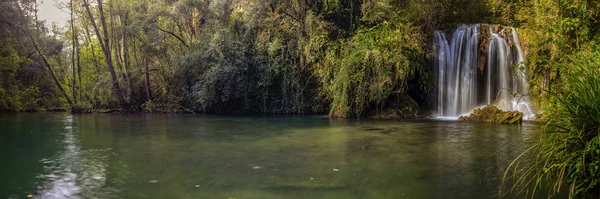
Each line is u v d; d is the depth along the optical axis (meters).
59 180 5.11
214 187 4.73
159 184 4.89
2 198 4.33
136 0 20.23
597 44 11.59
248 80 18.20
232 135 9.71
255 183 4.91
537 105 13.39
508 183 4.80
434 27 16.00
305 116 15.90
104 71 23.09
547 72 13.22
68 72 25.59
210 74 17.69
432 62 15.30
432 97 15.08
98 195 4.42
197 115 17.30
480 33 15.22
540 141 4.54
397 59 13.98
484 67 15.06
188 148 7.66
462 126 11.33
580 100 4.15
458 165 5.89
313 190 4.58
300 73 17.42
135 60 21.12
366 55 14.10
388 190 4.57
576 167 4.07
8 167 5.91
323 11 17.16
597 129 4.05
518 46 14.48
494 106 13.17
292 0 17.41
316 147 7.70
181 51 20.78
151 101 19.92
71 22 20.80
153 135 9.80
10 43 19.98
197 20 21.36
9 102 20.67
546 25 13.18
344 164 6.02
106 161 6.36
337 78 14.88
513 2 17.09
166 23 21.17
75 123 13.54
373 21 15.92
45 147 7.88
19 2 19.59
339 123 12.66
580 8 12.21
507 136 9.07
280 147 7.71
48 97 23.62
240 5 19.41
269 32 17.94
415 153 6.94
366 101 14.53
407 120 13.45
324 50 16.59
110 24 20.47
